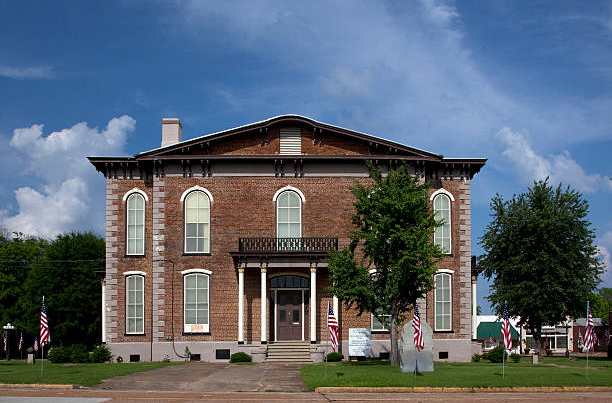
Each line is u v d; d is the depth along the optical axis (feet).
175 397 88.69
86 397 88.79
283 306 158.10
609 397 88.28
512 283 182.19
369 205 134.00
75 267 249.96
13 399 86.28
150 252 160.86
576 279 175.63
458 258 163.73
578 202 182.80
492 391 96.12
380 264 133.49
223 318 156.46
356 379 102.63
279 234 159.12
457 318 162.09
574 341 299.17
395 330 133.18
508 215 183.93
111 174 163.12
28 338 262.67
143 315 159.22
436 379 103.14
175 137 175.52
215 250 158.40
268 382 106.83
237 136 161.48
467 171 165.78
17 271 276.00
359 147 162.20
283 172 160.66
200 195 159.94
